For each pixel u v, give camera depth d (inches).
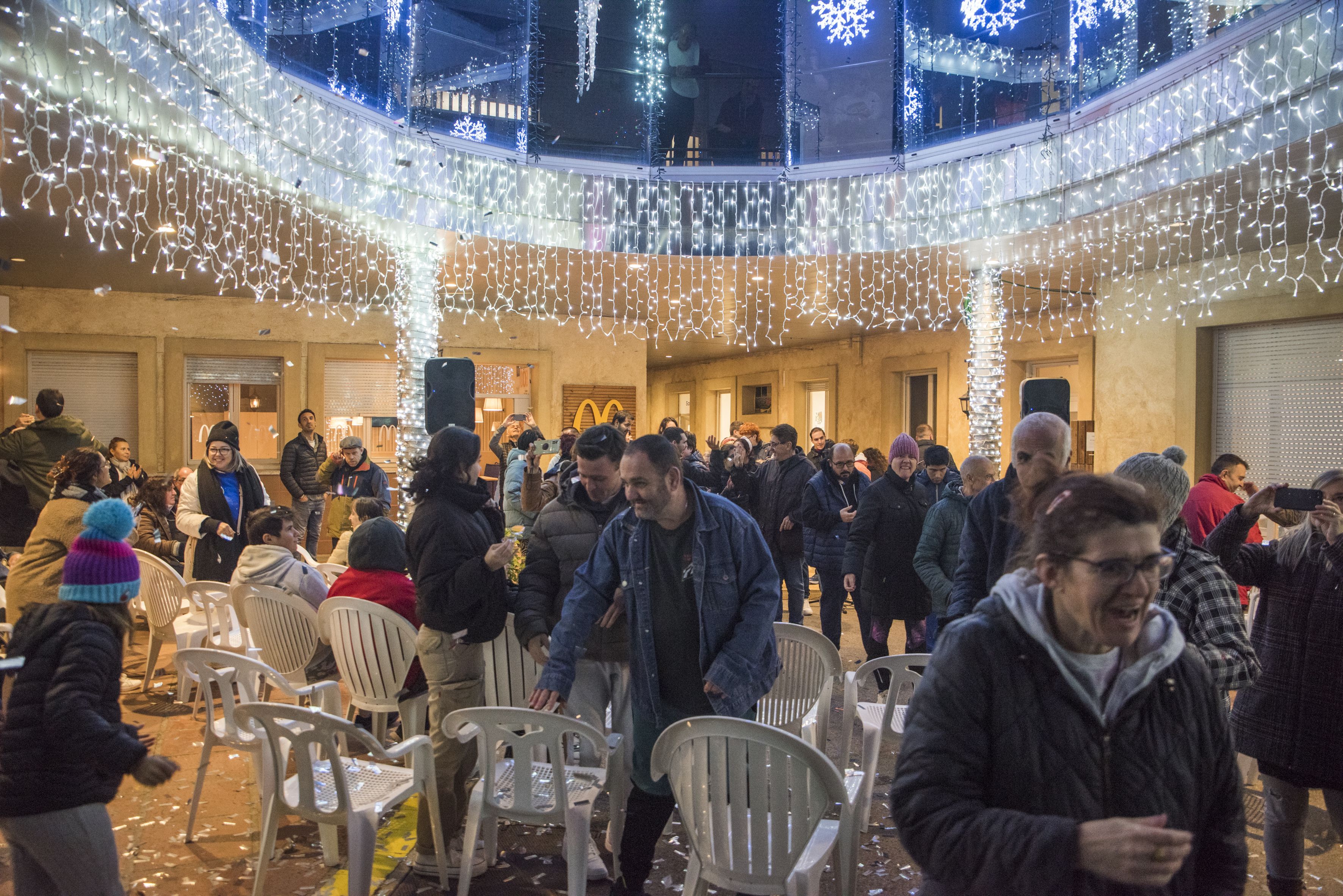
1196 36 340.2
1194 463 408.2
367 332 586.6
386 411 600.4
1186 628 95.7
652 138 489.7
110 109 225.8
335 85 398.9
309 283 512.7
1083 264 433.1
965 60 442.0
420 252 434.6
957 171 402.0
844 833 122.6
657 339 750.5
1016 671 61.4
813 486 272.8
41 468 264.4
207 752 155.8
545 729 122.5
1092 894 58.4
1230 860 64.1
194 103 257.9
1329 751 118.9
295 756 129.4
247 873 142.9
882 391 709.9
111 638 96.4
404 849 154.3
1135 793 60.2
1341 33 244.8
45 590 181.9
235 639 228.2
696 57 488.1
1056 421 129.6
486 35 459.2
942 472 249.4
